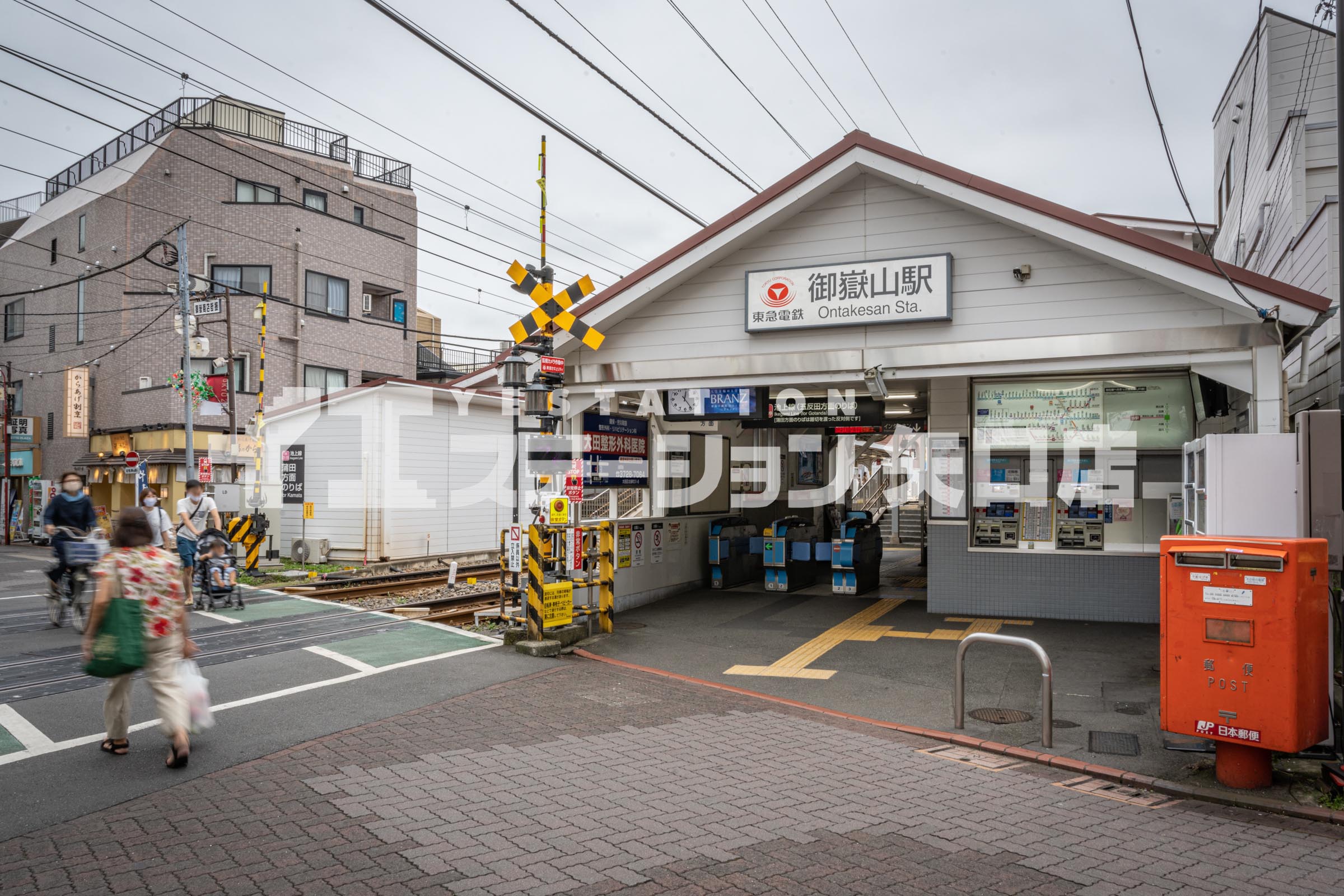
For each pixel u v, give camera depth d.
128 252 29.34
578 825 5.04
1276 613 5.60
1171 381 11.57
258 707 7.42
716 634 11.20
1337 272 9.86
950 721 7.48
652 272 11.33
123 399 29.39
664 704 7.89
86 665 5.77
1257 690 5.64
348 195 32.31
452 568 15.80
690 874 4.42
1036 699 8.12
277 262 29.61
